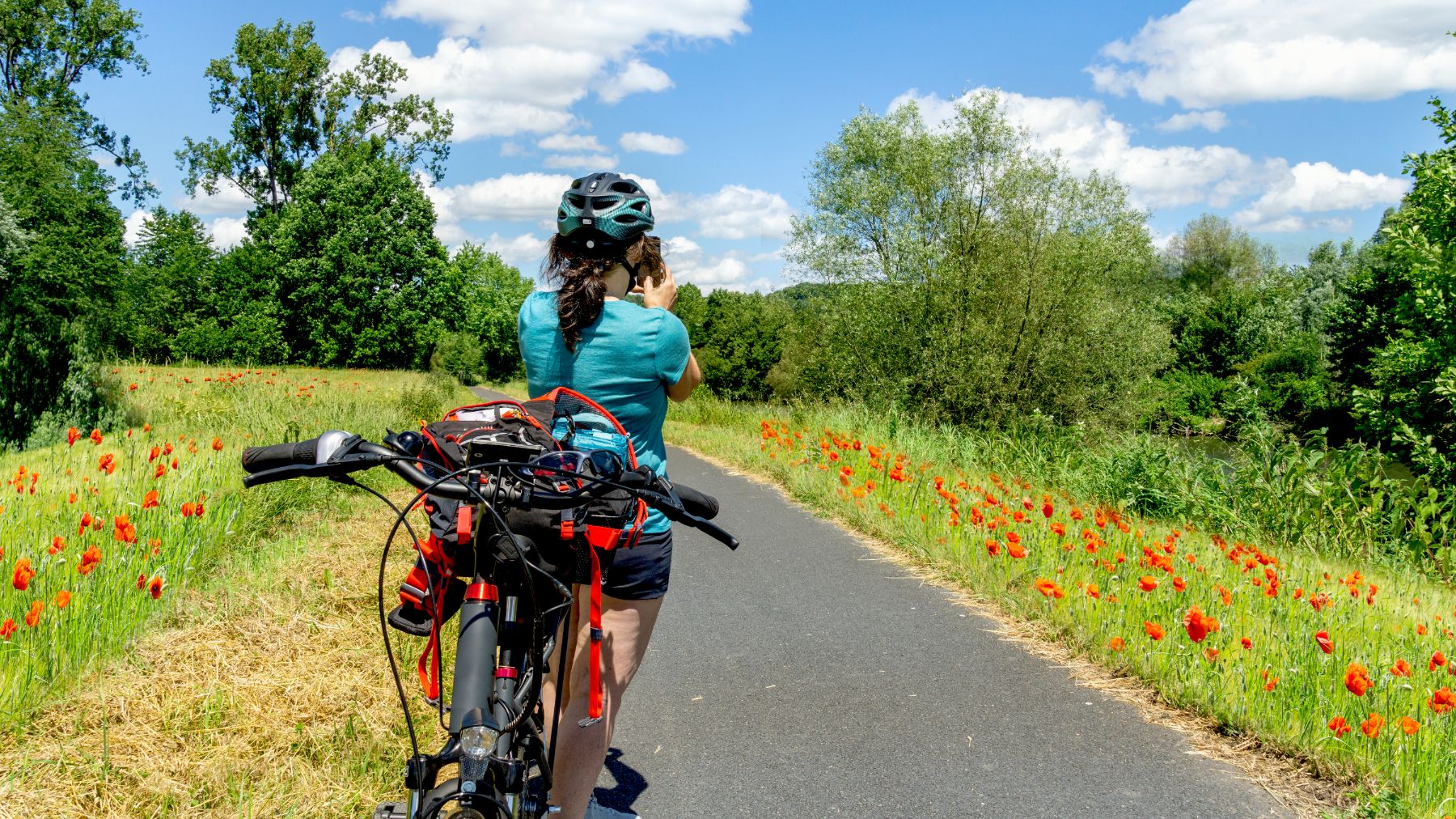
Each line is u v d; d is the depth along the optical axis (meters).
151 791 2.97
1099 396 21.64
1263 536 10.39
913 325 22.45
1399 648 4.96
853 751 3.75
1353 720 3.81
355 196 55.03
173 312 58.50
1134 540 6.89
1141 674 4.53
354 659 4.20
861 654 4.96
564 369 2.44
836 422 15.90
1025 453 13.98
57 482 6.71
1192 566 6.17
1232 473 11.69
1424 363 19.77
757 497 10.30
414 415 16.64
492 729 1.72
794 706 4.23
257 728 3.46
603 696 2.38
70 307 20.30
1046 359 20.72
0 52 44.66
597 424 2.30
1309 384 45.78
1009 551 5.53
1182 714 4.12
